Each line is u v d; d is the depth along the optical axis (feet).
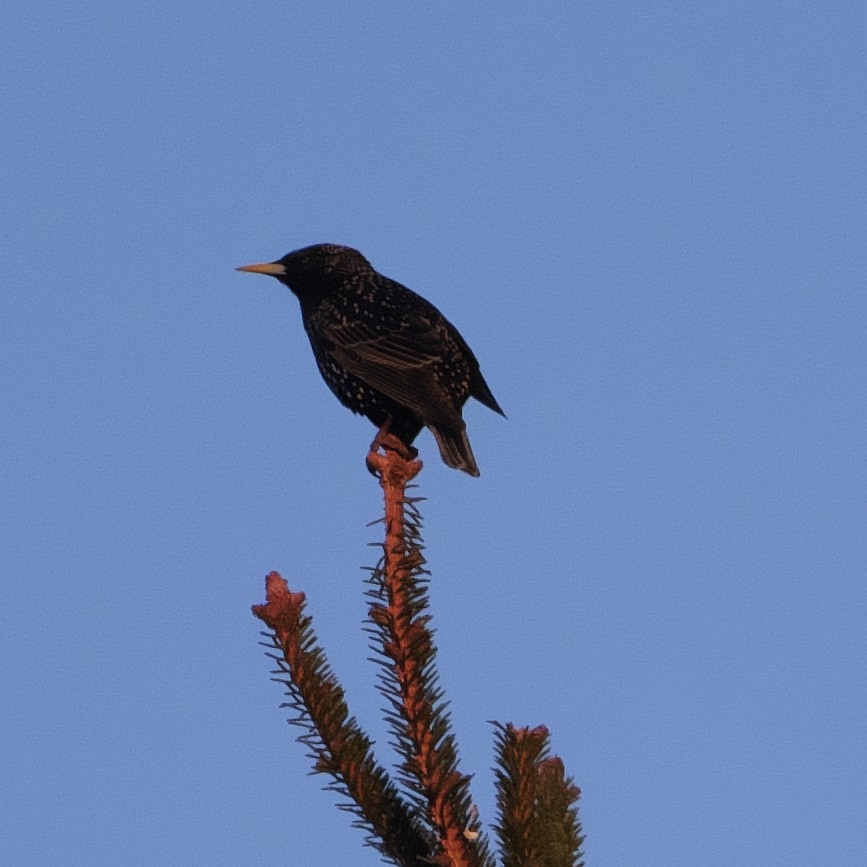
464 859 21.72
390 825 22.58
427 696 22.43
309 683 22.41
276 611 22.47
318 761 22.49
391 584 22.89
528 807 21.27
